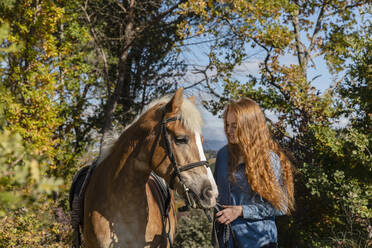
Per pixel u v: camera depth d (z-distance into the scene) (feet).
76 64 28.04
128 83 37.04
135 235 7.37
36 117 19.74
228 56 29.68
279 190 6.72
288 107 23.50
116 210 7.33
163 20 34.68
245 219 6.91
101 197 7.52
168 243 8.50
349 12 28.68
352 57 17.69
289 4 25.79
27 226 14.57
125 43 32.40
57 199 22.91
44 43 20.25
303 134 20.63
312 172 17.06
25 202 3.28
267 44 26.25
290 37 25.95
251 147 6.75
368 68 17.21
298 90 23.09
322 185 16.46
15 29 19.17
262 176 6.67
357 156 15.69
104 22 34.58
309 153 19.27
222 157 7.66
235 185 7.13
